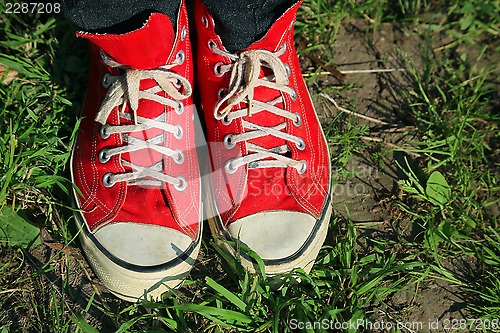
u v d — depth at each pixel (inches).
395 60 76.1
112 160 55.6
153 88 56.1
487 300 60.4
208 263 60.5
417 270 61.6
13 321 56.7
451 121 70.6
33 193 61.8
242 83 57.1
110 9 50.6
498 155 70.2
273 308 56.1
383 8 79.7
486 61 77.4
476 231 65.1
